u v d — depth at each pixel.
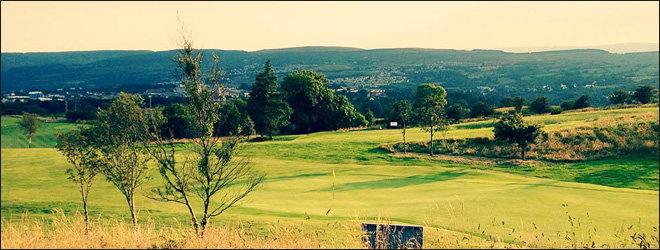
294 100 88.75
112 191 31.19
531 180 35.56
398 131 66.81
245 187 30.88
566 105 105.19
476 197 23.69
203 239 11.80
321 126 91.25
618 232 16.16
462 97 165.00
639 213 19.41
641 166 39.56
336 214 21.00
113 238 11.82
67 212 22.80
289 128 89.12
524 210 20.23
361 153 49.59
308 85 88.00
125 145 21.77
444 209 20.88
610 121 52.34
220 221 18.75
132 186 21.78
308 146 54.03
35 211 23.27
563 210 20.12
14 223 19.50
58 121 114.69
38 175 38.56
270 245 11.31
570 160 43.53
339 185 31.78
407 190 28.75
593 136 47.56
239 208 23.44
